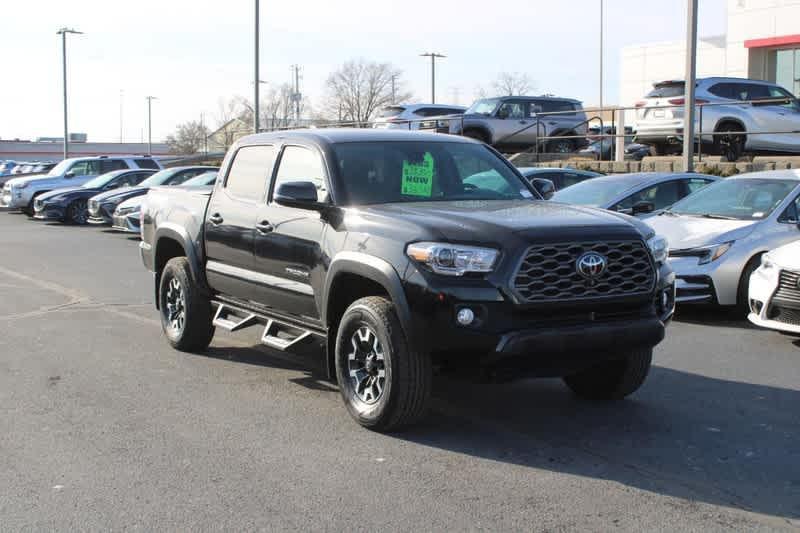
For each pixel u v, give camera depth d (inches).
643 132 811.4
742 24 1274.6
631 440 223.5
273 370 295.9
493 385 279.3
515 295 203.8
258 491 186.2
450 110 1138.7
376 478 194.2
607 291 213.6
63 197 976.3
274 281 264.1
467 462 205.5
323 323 242.5
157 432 226.8
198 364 304.5
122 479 193.2
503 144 1018.7
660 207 495.5
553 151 1032.8
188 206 315.3
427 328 207.6
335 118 2559.1
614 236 215.2
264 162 282.2
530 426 235.1
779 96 784.9
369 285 235.1
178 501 180.9
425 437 224.2
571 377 263.9
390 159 259.6
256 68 1254.9
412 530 166.6
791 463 206.7
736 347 334.3
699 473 199.5
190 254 307.0
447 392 270.7
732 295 382.6
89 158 1129.4
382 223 223.9
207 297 311.7
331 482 191.6
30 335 354.3
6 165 1644.9
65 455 208.8
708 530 167.8
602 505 179.8
